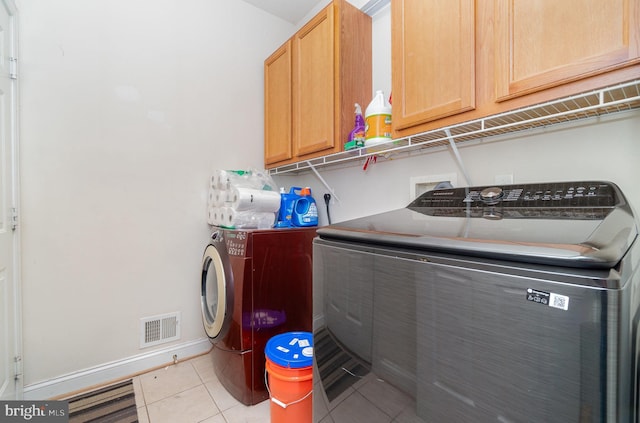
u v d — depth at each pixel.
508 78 0.92
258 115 2.39
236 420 1.42
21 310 1.47
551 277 0.48
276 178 2.46
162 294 1.94
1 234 1.32
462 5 1.04
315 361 1.00
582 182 0.87
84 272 1.67
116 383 1.71
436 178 1.46
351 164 1.97
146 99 1.88
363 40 1.75
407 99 1.25
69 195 1.62
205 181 2.12
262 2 2.32
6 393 1.34
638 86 0.74
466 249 0.58
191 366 1.92
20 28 1.48
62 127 1.60
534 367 0.49
